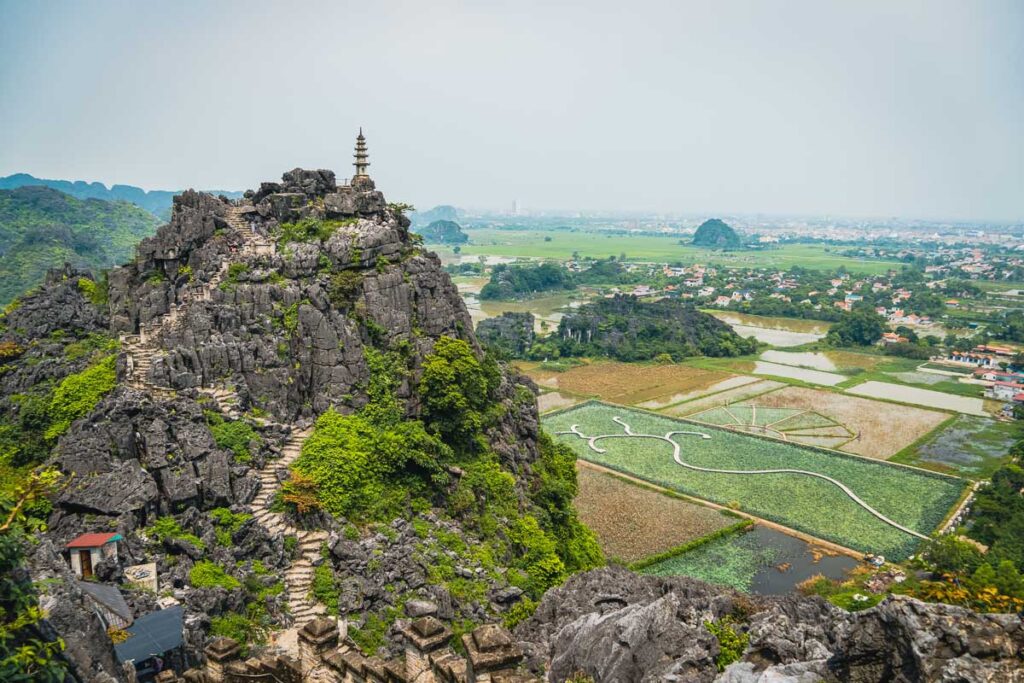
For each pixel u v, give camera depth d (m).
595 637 40.81
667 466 126.31
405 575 55.38
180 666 41.72
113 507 50.53
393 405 66.69
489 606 56.41
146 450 54.38
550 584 63.38
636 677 38.75
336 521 57.53
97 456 52.56
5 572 29.73
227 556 51.47
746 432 146.62
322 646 38.59
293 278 70.56
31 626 29.80
